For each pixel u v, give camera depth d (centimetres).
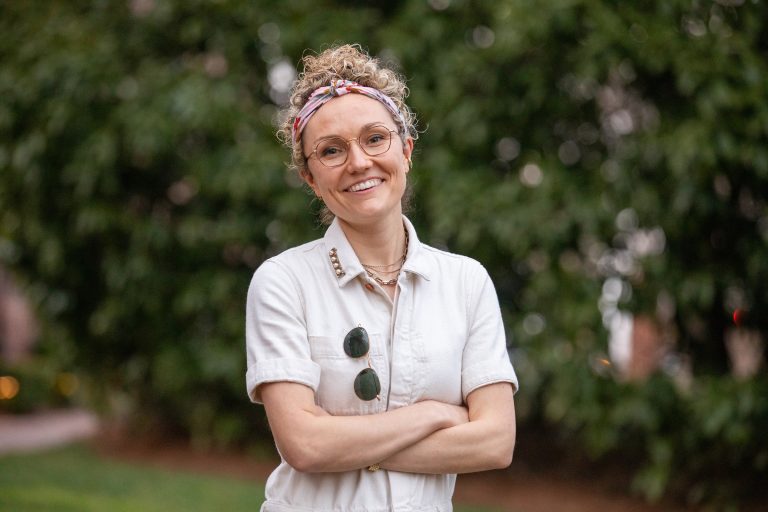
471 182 534
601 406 520
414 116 209
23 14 650
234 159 584
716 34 486
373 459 176
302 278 189
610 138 552
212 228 612
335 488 181
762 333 520
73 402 1282
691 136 467
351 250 189
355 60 191
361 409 181
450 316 191
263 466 660
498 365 190
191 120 578
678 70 477
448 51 559
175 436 748
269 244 627
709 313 533
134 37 638
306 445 174
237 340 609
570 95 538
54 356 722
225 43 610
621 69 504
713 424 474
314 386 180
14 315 1448
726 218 502
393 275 194
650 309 517
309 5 598
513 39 496
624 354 555
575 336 515
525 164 542
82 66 593
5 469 658
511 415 190
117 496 555
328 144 185
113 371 704
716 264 511
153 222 619
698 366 537
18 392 1191
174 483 602
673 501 537
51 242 633
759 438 480
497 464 185
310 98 188
